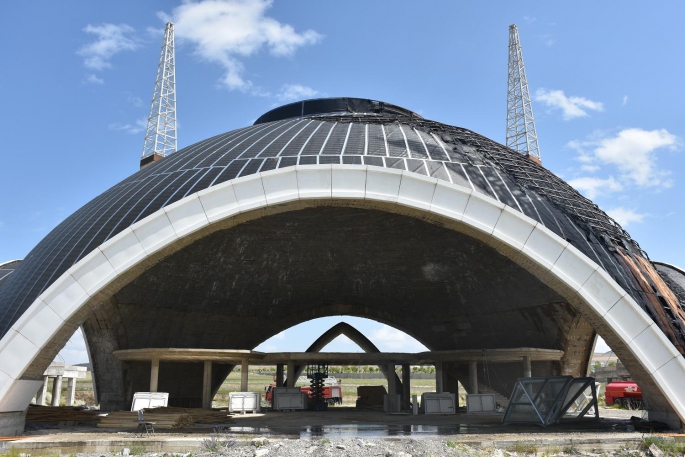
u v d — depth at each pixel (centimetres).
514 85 7000
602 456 1691
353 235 3419
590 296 2166
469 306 3984
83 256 2222
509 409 2570
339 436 1991
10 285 2398
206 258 3397
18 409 2005
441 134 2875
